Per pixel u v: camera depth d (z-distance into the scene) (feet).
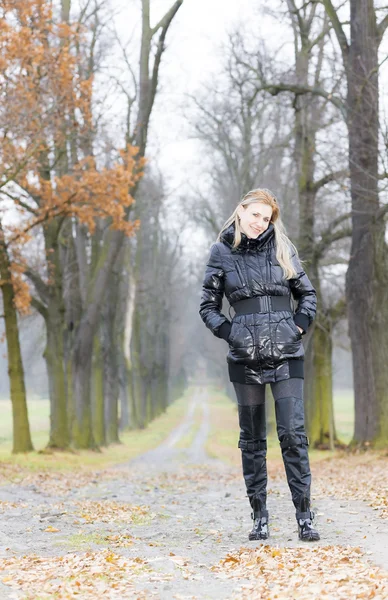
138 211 130.31
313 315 16.60
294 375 16.29
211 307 16.89
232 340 16.40
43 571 14.30
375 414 61.46
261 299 16.39
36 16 59.31
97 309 85.46
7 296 70.79
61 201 67.36
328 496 28.09
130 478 51.67
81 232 95.04
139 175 72.49
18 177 62.54
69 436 79.97
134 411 163.63
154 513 24.73
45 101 59.36
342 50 64.18
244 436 17.10
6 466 57.98
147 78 86.28
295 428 16.20
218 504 27.84
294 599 11.32
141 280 155.74
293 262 16.57
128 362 153.48
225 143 114.93
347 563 13.74
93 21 85.92
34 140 58.59
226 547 16.75
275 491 31.32
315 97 83.05
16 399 72.28
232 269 16.57
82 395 86.89
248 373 16.42
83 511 25.41
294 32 88.38
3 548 17.15
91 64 83.25
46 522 22.17
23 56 54.90
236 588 12.61
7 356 72.28
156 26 85.61
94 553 16.16
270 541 16.70
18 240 68.90
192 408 272.92
